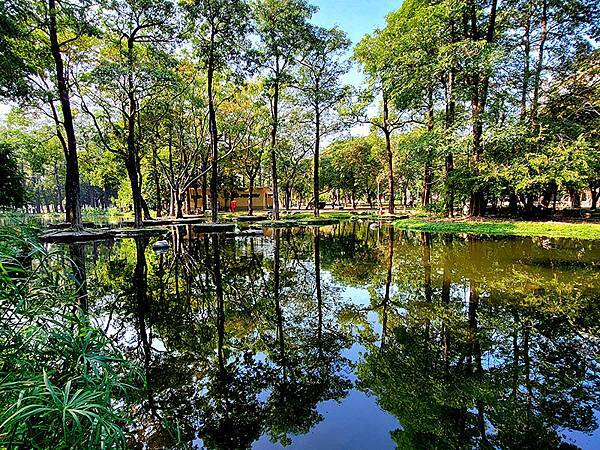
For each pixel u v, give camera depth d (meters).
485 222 16.55
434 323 5.02
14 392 1.73
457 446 2.44
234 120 26.05
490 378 3.45
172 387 3.43
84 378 1.95
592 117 16.81
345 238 15.85
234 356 4.17
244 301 6.49
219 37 19.80
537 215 17.03
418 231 17.39
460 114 17.56
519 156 15.86
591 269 7.92
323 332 4.91
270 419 2.86
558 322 4.89
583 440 2.51
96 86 17.59
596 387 3.26
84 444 1.63
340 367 3.83
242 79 21.30
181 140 27.58
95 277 8.42
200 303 6.37
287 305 6.24
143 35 18.55
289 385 3.43
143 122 24.17
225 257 11.34
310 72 24.55
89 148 23.64
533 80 16.45
